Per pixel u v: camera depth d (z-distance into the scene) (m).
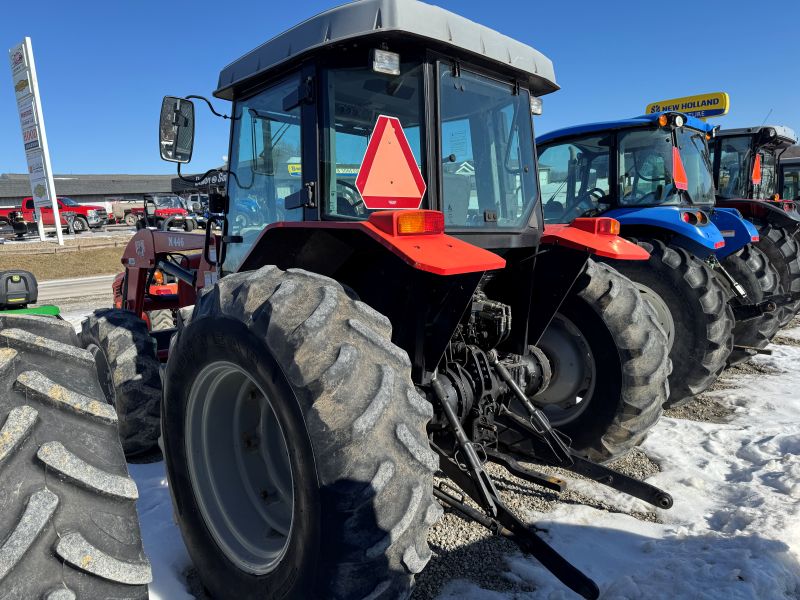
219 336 2.01
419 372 2.39
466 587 2.27
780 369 5.60
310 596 1.74
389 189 2.27
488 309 2.80
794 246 6.87
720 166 8.08
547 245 2.98
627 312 3.06
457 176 2.55
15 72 21.28
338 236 2.41
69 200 28.97
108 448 1.27
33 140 21.66
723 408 4.53
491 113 2.74
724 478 3.25
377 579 1.67
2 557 1.05
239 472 2.34
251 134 2.91
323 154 2.38
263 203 2.86
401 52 2.32
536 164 3.02
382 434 1.70
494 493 2.26
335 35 2.22
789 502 2.79
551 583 2.28
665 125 4.93
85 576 1.13
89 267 19.09
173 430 2.30
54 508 1.12
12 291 2.59
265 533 2.24
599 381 3.13
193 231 4.81
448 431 2.59
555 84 2.99
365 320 1.88
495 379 2.76
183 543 2.56
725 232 5.98
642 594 2.17
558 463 2.93
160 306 4.91
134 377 3.34
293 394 1.76
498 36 2.61
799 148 16.45
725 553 2.35
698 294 4.26
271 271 2.07
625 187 5.27
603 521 2.76
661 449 3.62
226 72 2.86
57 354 1.37
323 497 1.68
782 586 2.18
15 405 1.19
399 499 1.67
